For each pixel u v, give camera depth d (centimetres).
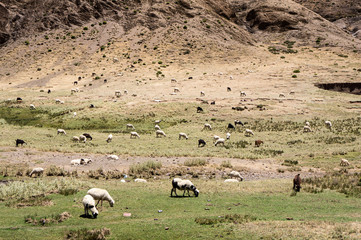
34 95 8331
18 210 1384
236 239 1044
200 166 2900
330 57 13188
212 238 1055
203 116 6269
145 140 4547
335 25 19200
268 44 16125
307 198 1720
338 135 4750
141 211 1400
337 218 1304
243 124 5744
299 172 2759
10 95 8388
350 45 15262
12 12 16038
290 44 15988
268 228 1132
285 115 6241
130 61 12000
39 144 4016
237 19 19712
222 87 8881
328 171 2727
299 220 1262
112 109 6706
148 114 6381
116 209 1424
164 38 14100
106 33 14725
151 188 1934
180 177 2542
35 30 15200
